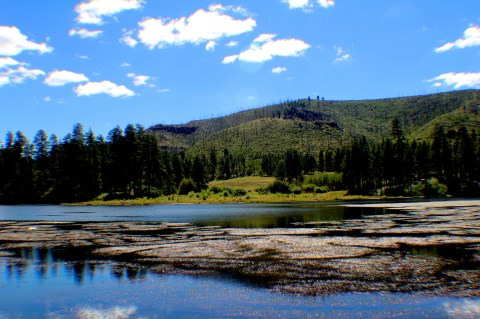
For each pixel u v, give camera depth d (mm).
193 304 12906
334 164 172500
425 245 23531
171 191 120188
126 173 107250
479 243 24172
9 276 17172
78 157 109188
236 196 112812
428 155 116500
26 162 115188
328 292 14008
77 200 105438
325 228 33500
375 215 46781
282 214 52562
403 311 12023
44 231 34750
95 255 22047
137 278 16516
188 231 33250
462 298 13203
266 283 15289
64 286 15422
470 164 115438
